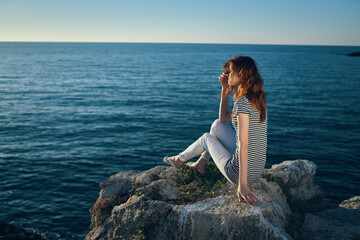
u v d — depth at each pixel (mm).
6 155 15258
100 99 35094
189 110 28422
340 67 88938
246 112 2547
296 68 84188
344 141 17625
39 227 9023
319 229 3336
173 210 3096
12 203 10406
